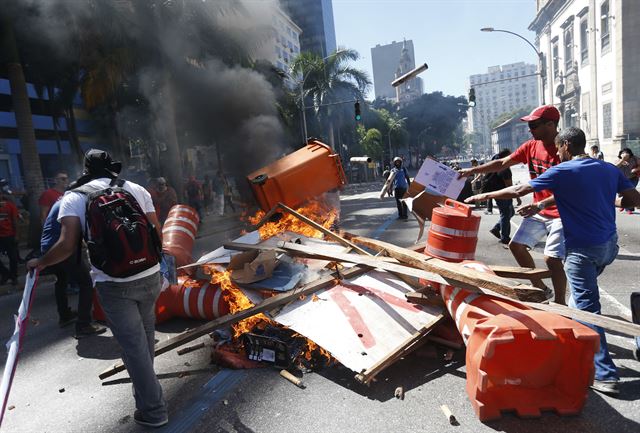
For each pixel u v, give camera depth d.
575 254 3.03
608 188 3.04
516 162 4.42
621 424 2.57
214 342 4.19
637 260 6.33
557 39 43.28
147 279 2.81
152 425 2.87
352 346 3.36
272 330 3.84
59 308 5.28
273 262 4.49
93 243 2.65
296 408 2.95
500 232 8.27
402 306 3.81
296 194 6.93
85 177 2.94
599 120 34.28
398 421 2.74
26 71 19.38
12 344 2.55
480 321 2.79
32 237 10.27
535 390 2.84
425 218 5.09
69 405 3.31
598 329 2.96
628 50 29.52
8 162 28.30
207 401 3.13
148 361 2.84
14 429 3.04
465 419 2.71
